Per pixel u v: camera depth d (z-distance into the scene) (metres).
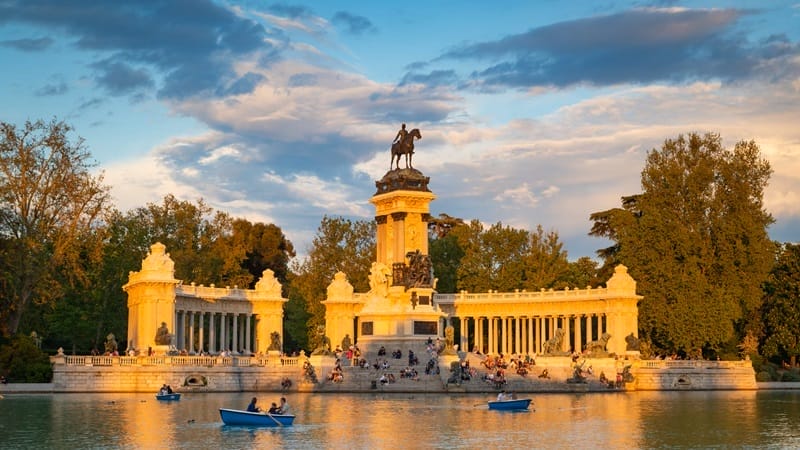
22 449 68.06
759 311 170.88
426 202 158.25
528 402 98.56
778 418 91.69
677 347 155.00
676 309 153.75
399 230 156.38
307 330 187.88
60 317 156.75
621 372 136.75
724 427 83.94
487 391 128.75
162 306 145.62
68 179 137.88
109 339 132.00
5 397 110.69
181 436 75.19
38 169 136.62
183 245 196.50
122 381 120.81
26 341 122.62
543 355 140.62
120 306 167.25
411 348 149.38
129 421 84.38
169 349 134.12
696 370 143.00
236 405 101.44
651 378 139.88
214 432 77.69
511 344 178.00
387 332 151.62
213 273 190.12
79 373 119.75
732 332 154.25
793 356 170.12
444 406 103.19
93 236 145.38
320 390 127.38
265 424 81.81
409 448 69.81
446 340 135.88
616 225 181.38
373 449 69.06
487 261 194.25
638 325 162.50
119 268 166.62
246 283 194.50
